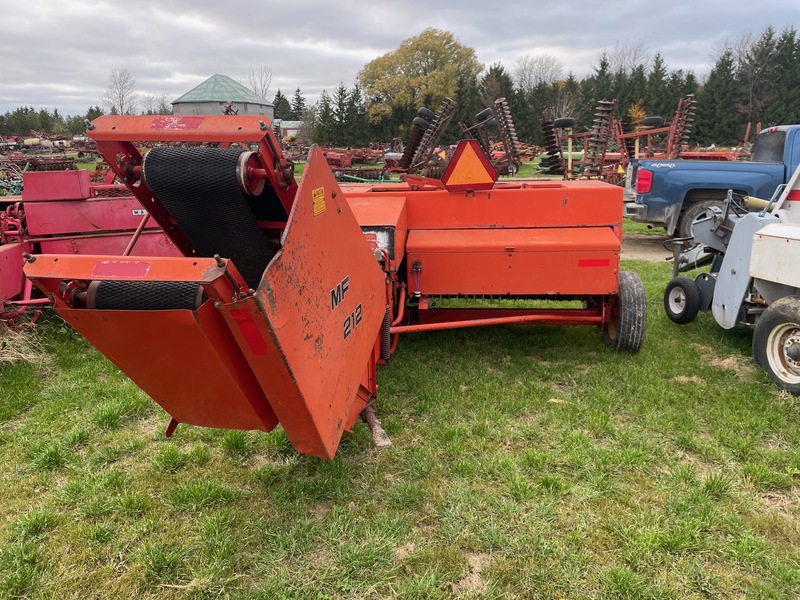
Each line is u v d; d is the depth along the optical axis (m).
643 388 4.54
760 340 4.70
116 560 2.77
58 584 2.62
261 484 3.34
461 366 5.10
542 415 4.12
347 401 2.94
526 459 3.52
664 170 10.37
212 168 2.21
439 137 7.12
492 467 3.44
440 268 4.88
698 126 52.47
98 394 4.52
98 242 6.25
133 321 2.19
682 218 10.54
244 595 2.54
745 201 6.82
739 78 56.59
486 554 2.78
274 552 2.79
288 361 2.22
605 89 56.03
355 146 54.69
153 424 4.09
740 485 3.28
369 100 59.69
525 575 2.62
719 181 10.11
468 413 4.18
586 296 5.63
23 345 5.14
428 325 4.67
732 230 5.74
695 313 6.08
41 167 18.11
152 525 2.98
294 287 2.22
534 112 50.91
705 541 2.80
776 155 10.08
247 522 3.00
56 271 2.03
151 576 2.65
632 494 3.19
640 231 13.98
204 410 2.74
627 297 5.07
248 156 2.20
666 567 2.65
